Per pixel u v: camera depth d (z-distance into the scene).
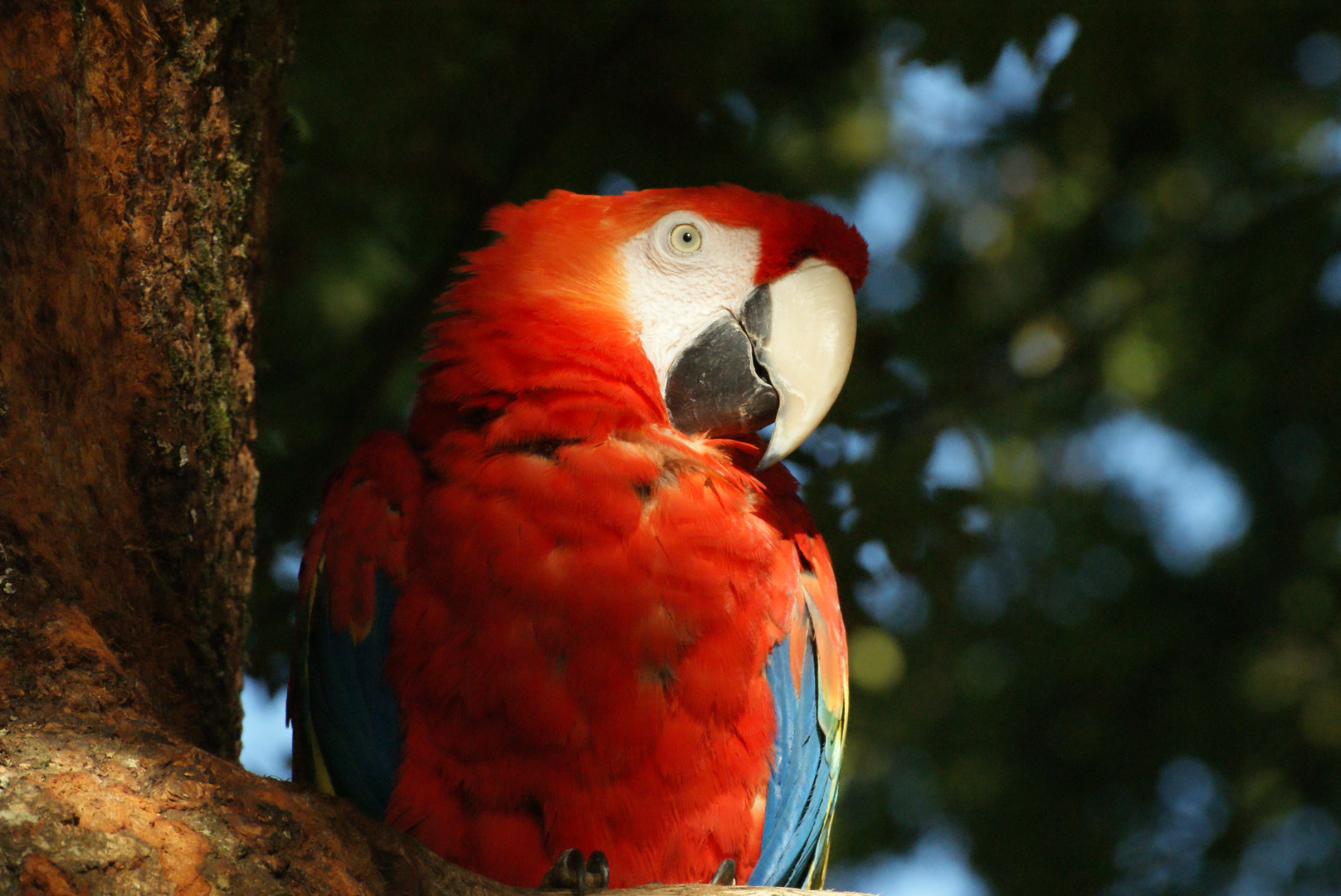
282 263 9.41
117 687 3.49
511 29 9.52
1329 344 13.49
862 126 11.75
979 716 14.34
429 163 9.66
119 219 4.27
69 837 2.97
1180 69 10.39
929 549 8.68
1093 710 14.53
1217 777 14.41
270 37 5.28
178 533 4.60
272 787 3.38
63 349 3.97
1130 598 14.77
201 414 4.80
